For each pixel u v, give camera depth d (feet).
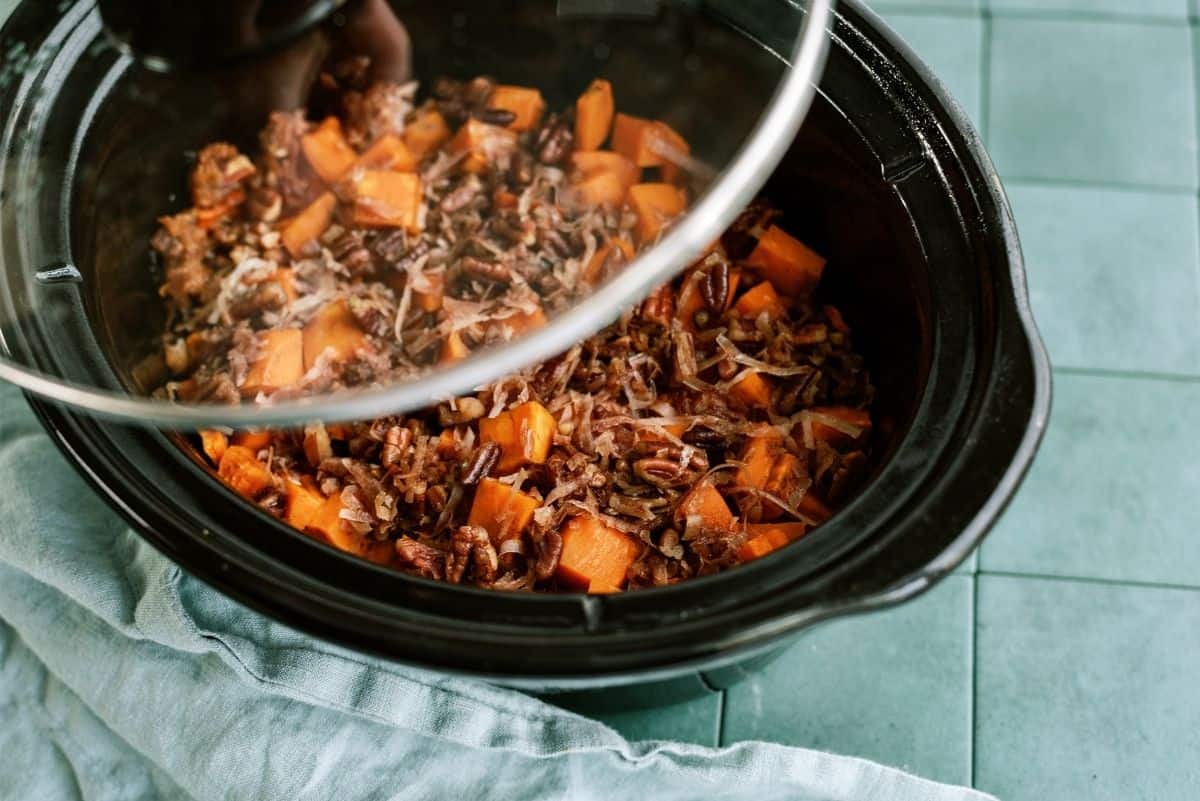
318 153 2.36
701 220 1.79
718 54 2.13
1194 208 2.70
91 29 2.04
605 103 2.36
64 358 1.91
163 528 1.84
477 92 2.40
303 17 2.09
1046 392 1.82
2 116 1.99
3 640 2.33
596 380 2.17
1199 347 2.59
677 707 2.35
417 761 2.16
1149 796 2.28
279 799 2.13
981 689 2.35
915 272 1.97
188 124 2.24
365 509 2.10
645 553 2.08
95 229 2.07
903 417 1.98
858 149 2.02
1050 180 2.73
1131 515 2.46
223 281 2.28
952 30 2.87
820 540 1.81
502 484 2.08
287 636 2.15
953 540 1.77
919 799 2.17
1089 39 2.86
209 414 1.80
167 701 2.18
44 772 2.27
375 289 2.26
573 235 2.26
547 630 1.78
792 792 2.20
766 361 2.20
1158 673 2.35
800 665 2.37
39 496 2.26
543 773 2.17
